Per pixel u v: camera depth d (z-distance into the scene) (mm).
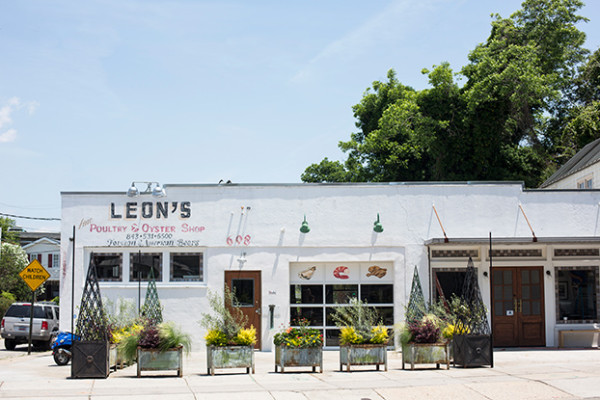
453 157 38094
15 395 11344
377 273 20266
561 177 28516
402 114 37938
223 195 20234
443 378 13156
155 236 20078
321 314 20078
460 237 20156
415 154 39719
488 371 14102
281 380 13141
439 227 20234
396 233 20203
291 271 20219
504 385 12164
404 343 14930
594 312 20109
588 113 36750
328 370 14922
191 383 12750
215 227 20125
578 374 13320
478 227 20266
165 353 13766
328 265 20266
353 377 13484
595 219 20422
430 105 38750
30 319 23297
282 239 20109
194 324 19781
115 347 14898
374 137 40062
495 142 37719
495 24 42062
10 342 26031
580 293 20188
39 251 59469
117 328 15625
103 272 20062
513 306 20031
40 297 56500
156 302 16953
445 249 20172
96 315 13961
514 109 38219
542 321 20016
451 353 15766
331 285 20188
